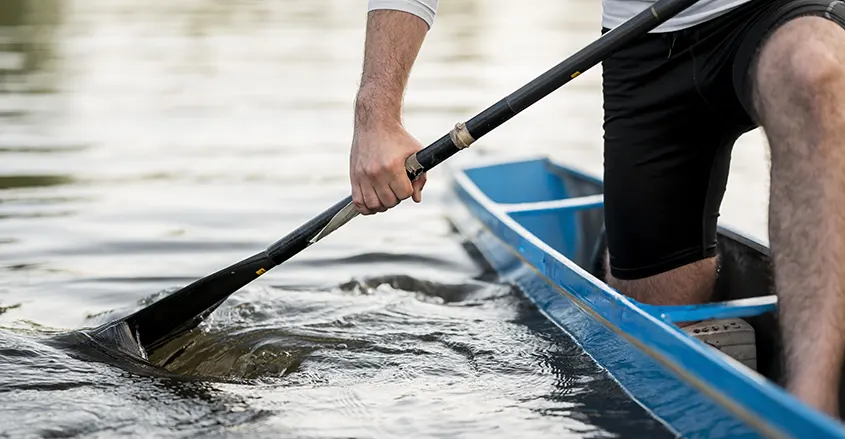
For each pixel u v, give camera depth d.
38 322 3.06
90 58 9.12
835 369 1.97
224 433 2.20
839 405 2.04
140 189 4.93
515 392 2.48
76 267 3.70
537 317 3.13
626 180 2.77
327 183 5.11
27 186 4.94
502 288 3.50
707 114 2.58
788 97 2.12
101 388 2.42
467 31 11.54
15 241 4.02
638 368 2.38
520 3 14.84
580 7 14.17
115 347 2.71
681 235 2.79
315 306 3.23
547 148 5.92
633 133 2.72
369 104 2.48
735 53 2.37
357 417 2.31
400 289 3.53
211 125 6.56
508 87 7.92
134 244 4.02
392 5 2.52
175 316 2.79
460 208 4.44
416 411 2.35
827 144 2.05
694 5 2.47
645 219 2.78
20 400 2.32
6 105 7.09
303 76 8.40
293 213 4.55
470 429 2.24
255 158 5.66
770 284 2.86
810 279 2.03
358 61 9.08
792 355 2.02
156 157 5.64
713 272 2.88
